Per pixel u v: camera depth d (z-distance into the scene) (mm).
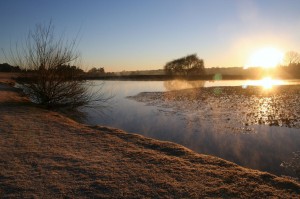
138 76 105188
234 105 22859
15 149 8297
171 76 96562
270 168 8672
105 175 6383
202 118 17250
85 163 7164
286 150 10406
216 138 12352
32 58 18844
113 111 21062
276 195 5363
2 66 77688
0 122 12047
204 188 5684
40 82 18656
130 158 7555
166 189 5656
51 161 7316
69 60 19438
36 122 12312
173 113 19656
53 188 5738
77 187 5789
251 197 5309
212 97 29859
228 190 5574
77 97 20141
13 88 29984
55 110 18891
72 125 11914
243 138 12250
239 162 9266
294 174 8117
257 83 58312
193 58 93062
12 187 5773
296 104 22219
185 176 6297
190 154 7918
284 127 14086
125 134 10297
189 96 31547
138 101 28172
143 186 5809
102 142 9172
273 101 24750
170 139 12398
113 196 5402
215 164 7094
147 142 9188
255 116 17328
